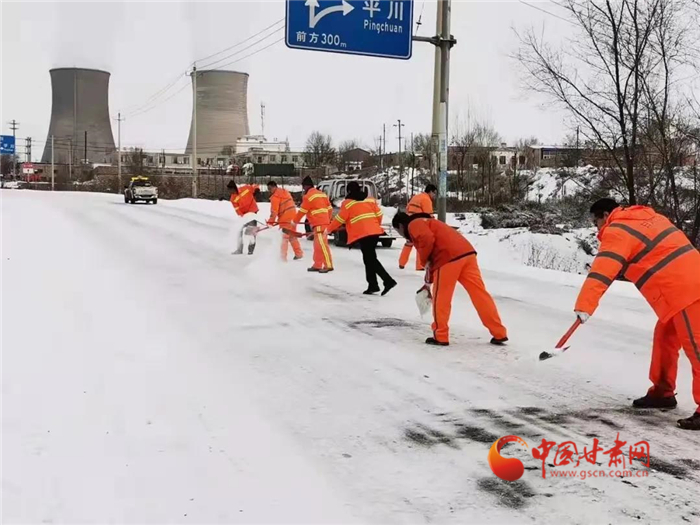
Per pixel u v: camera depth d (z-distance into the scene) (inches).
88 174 3818.9
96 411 188.5
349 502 139.3
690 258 181.6
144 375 222.8
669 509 136.7
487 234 818.2
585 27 560.4
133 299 355.6
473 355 256.1
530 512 135.6
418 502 139.6
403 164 2122.3
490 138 1844.2
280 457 161.0
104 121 4451.3
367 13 531.2
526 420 187.2
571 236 804.0
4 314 306.5
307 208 486.3
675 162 567.8
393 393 209.3
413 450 166.1
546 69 576.4
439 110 574.6
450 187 1678.2
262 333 288.5
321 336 285.0
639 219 188.1
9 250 546.3
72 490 142.3
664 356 194.9
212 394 205.6
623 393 211.9
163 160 4581.7
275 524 130.0
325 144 3400.6
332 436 174.4
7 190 2652.6
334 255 608.4
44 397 198.5
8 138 3046.3
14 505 135.2
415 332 295.1
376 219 394.3
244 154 4028.1
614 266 186.4
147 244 640.4
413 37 550.0
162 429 176.7
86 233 739.4
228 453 162.7
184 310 332.5
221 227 855.1
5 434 170.6
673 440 173.3
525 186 1566.2
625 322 322.3
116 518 131.1
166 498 139.7
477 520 132.3
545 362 246.1
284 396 205.3
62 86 4320.9
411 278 463.8
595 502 139.9
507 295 402.3
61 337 269.1
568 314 342.3
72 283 397.7
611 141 579.8
